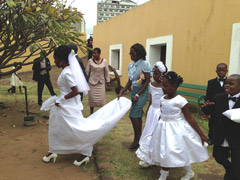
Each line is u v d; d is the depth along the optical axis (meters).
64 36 5.35
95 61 5.80
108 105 3.95
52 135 3.44
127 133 4.99
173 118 2.88
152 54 9.38
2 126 5.39
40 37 5.67
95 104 5.88
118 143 4.38
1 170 3.32
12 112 6.69
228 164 2.78
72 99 3.38
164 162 2.75
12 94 10.04
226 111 2.55
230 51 6.09
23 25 5.53
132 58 4.12
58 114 3.31
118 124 5.69
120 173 3.22
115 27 12.46
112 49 12.84
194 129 2.91
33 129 5.21
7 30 5.64
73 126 3.27
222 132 2.68
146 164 3.34
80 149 3.40
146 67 3.99
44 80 7.48
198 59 7.08
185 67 7.58
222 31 6.32
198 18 7.02
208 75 6.77
